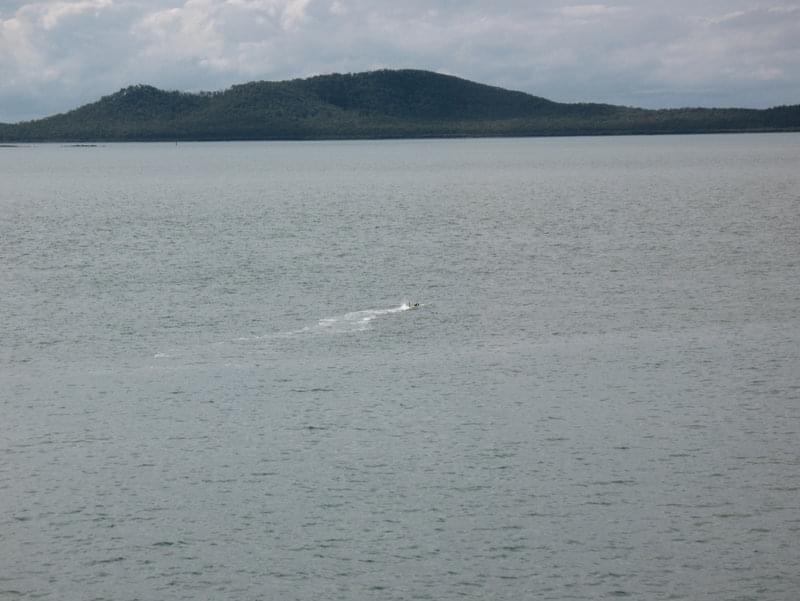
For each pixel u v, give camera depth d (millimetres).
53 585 52031
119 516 58875
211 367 86688
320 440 69625
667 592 51125
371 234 171375
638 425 71875
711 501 60031
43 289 120625
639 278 124125
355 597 50906
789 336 94938
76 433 71438
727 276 124562
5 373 85688
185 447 68688
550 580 52125
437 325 100688
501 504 59750
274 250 152250
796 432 70312
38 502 60594
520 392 79250
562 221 188250
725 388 79812
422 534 56438
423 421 72938
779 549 54812
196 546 55562
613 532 56469
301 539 56125
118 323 102812
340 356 89812
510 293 116000
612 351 90562
